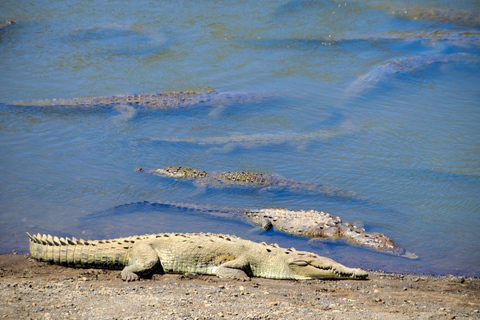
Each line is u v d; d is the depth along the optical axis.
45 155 44.31
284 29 74.25
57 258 27.55
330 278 27.39
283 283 26.84
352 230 33.66
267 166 44.31
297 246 32.97
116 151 46.06
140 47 69.88
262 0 82.75
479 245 31.94
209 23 75.69
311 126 51.81
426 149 45.78
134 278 25.81
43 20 76.31
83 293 22.59
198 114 55.53
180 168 42.31
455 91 58.19
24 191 37.69
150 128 51.62
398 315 20.83
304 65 65.38
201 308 20.88
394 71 62.44
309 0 81.62
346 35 72.94
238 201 38.59
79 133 49.31
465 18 76.38
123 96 57.06
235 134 50.72
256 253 28.25
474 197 37.84
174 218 35.28
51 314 19.72
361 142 47.81
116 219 34.53
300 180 41.53
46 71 63.03
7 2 81.75
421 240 32.84
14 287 23.12
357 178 41.44
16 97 56.16
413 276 28.36
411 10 78.81
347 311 21.23
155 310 20.42
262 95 58.34
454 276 28.33
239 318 19.83
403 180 40.78
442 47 69.62
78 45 69.81
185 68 64.81
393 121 51.72
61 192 38.00
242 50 69.00
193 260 27.86
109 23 75.50
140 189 39.41
